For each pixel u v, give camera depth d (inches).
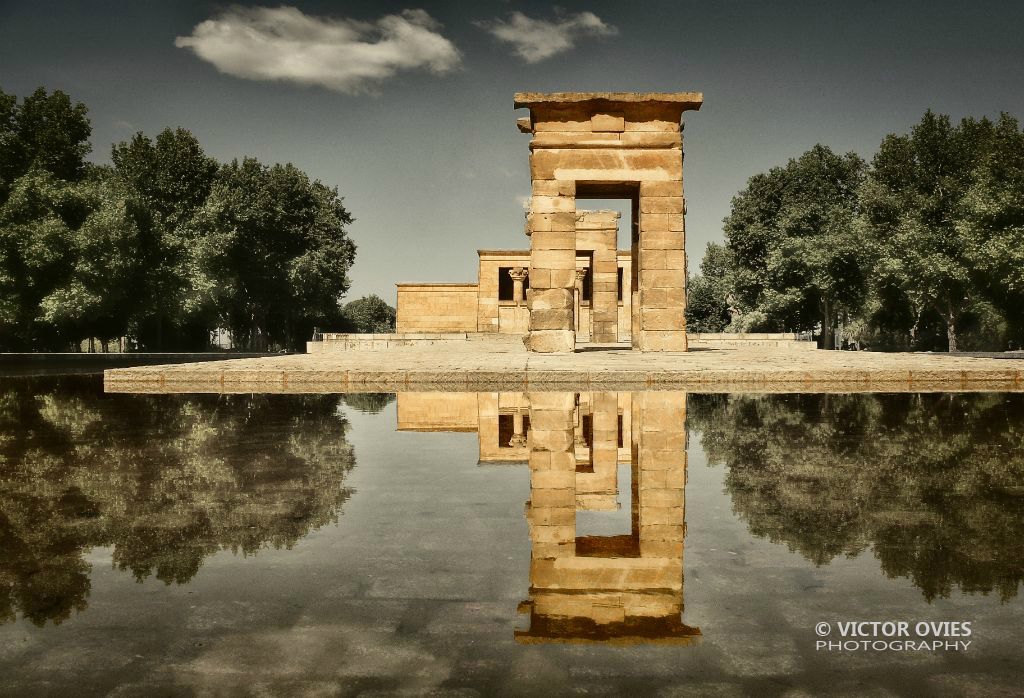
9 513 120.7
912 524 112.0
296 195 2684.5
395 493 139.7
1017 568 90.8
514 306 1772.9
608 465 170.7
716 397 349.4
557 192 728.3
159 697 59.4
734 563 94.3
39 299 1606.8
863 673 63.3
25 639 71.1
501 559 97.3
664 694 59.5
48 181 1647.4
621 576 89.7
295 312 2657.5
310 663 65.7
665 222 733.3
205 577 89.0
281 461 174.7
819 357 628.4
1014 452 179.6
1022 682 62.0
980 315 1863.9
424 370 430.9
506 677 62.7
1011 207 1594.5
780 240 2341.3
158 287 1940.2
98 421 255.6
